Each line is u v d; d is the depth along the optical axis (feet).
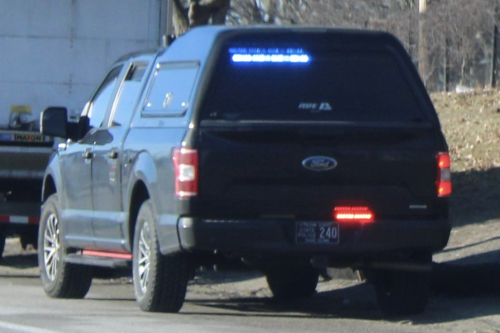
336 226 68.80
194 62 71.82
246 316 77.71
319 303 88.89
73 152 88.38
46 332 67.10
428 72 234.58
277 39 70.95
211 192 67.72
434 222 70.38
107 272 111.04
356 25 230.48
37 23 121.08
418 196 70.18
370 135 69.56
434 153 70.59
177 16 169.37
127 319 72.95
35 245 129.29
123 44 122.83
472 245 107.14
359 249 69.05
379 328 71.26
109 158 80.23
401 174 69.82
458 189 139.85
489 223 118.62
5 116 120.16
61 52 121.70
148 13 123.24
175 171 68.54
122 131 79.61
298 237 68.28
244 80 69.92
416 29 226.38
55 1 121.29
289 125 68.54
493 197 131.34
